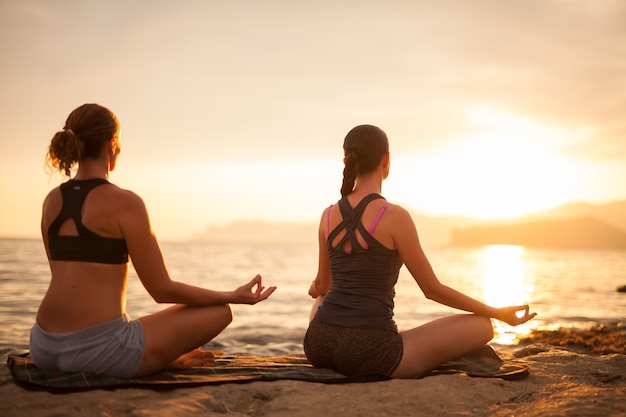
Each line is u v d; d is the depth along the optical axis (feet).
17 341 21.09
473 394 10.15
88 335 9.78
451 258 285.02
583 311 40.63
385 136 11.65
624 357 14.28
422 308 42.24
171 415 8.65
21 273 58.08
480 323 11.51
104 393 9.41
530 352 15.97
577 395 9.81
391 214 10.94
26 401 8.95
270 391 10.18
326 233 11.53
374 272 10.99
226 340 24.20
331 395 9.91
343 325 11.01
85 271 9.82
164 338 10.22
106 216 9.70
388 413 9.11
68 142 9.71
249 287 10.84
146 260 9.98
